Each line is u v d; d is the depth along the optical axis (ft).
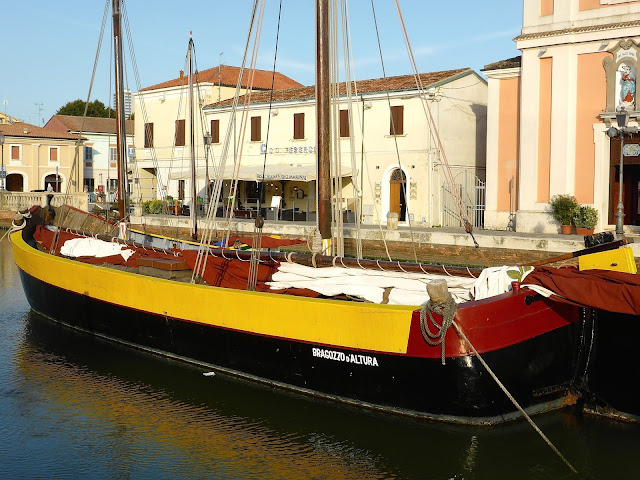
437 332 25.09
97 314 40.14
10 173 175.11
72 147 183.93
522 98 83.15
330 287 31.81
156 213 126.21
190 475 24.36
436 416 26.58
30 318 46.62
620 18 75.05
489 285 26.84
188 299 33.99
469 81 106.63
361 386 27.91
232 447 26.58
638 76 74.90
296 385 30.09
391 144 102.99
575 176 80.28
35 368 36.22
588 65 78.54
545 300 26.48
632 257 25.77
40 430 28.30
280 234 88.99
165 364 35.63
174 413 29.89
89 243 48.39
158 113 143.95
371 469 24.73
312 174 106.22
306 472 24.58
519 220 83.66
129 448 26.58
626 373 26.45
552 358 27.02
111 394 32.30
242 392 31.73
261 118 121.08
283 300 29.86
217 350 33.01
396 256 77.20
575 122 79.82
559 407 28.25
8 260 79.56
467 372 25.26
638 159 75.87
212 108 129.29
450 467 24.72
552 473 24.11
